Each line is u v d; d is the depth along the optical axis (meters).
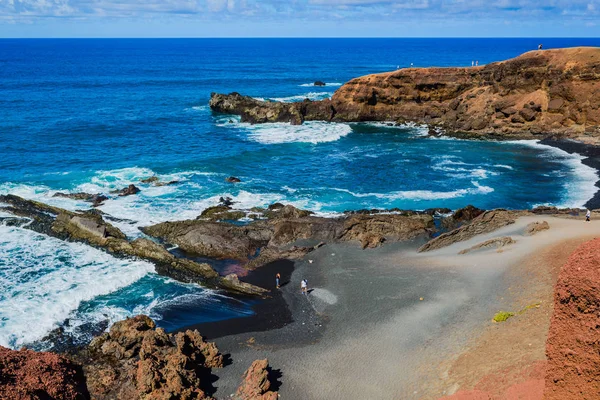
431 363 29.23
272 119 104.69
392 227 49.25
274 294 40.09
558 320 19.25
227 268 44.50
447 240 47.09
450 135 91.94
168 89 152.25
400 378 28.61
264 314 37.12
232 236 48.44
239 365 30.81
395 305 36.47
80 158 73.62
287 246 47.84
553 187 64.12
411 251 46.38
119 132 90.88
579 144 81.19
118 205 56.34
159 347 30.77
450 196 61.66
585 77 83.38
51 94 132.00
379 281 40.41
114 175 66.62
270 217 53.72
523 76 90.62
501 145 84.50
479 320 32.47
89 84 157.62
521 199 60.47
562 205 58.00
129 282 41.16
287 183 66.31
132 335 32.12
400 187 65.06
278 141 88.81
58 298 37.97
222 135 92.44
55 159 72.56
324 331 34.34
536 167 72.31
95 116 103.62
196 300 39.06
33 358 28.33
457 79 100.62
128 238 48.09
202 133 93.44
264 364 28.78
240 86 163.50
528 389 22.83
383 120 105.25
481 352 28.33
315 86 165.62
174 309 37.69
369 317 35.31
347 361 30.70
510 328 29.81
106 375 29.19
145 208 55.78
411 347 31.33
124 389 28.19
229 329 35.12
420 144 87.25
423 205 58.94
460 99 98.50
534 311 30.66
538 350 25.78
